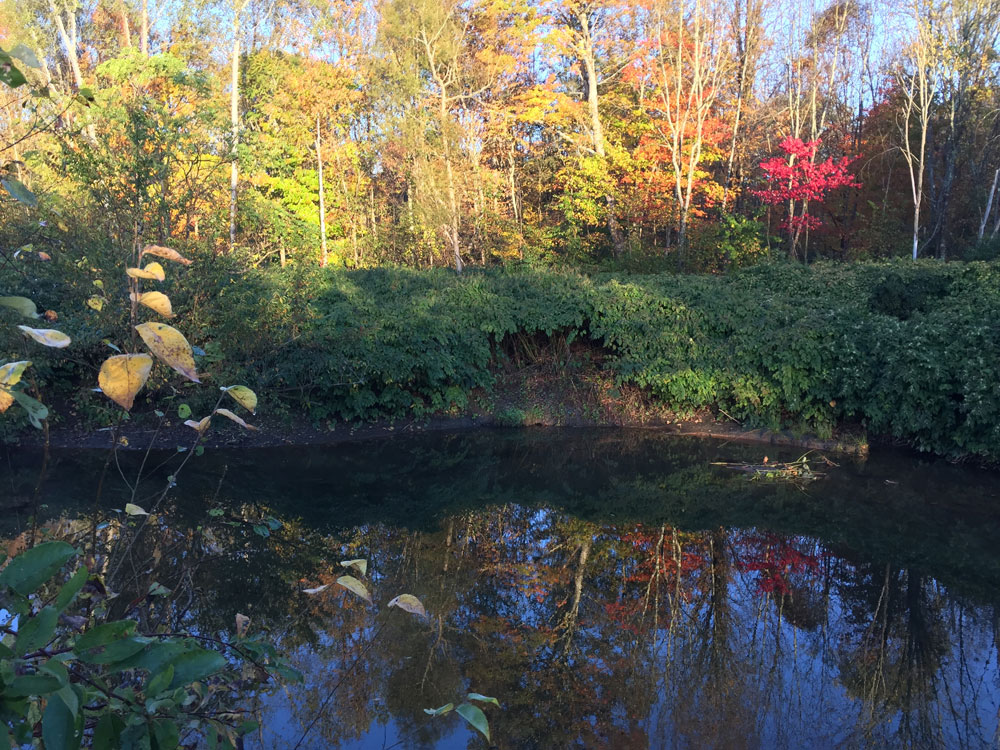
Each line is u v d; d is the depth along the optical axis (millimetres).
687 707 4066
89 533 4418
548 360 12602
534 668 4441
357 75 19516
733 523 7371
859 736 3807
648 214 19594
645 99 21328
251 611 4875
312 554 6133
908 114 20203
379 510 7637
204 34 17969
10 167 1574
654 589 5770
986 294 10516
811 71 23031
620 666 4520
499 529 7148
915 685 4383
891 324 10227
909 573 6105
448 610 5203
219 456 9453
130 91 11203
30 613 1232
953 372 9188
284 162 20109
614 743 3676
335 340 10375
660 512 7754
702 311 11680
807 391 10422
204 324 9062
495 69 19906
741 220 17875
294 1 19172
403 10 18391
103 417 8805
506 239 19281
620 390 12023
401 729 3693
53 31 18531
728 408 11219
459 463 9664
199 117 10656
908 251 19938
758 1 21906
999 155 21000
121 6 18703
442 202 17938
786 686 4348
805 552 6594
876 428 10133
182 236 9180
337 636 4664
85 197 8562
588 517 7590
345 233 21953
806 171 18922
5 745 1011
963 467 9102
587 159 20141
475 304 12031
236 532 6543
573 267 17047
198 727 1909
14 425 9039
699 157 17922
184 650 1308
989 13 18375
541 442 10789
